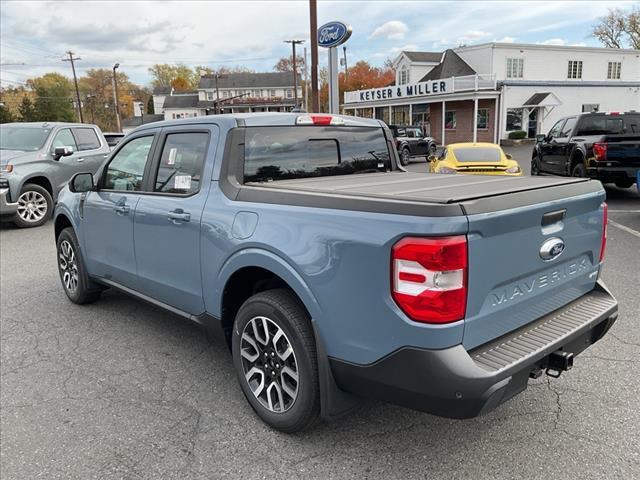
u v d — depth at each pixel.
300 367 2.69
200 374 3.72
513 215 2.31
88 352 4.12
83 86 97.44
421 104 36.09
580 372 3.55
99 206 4.36
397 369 2.27
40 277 6.38
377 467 2.63
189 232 3.33
